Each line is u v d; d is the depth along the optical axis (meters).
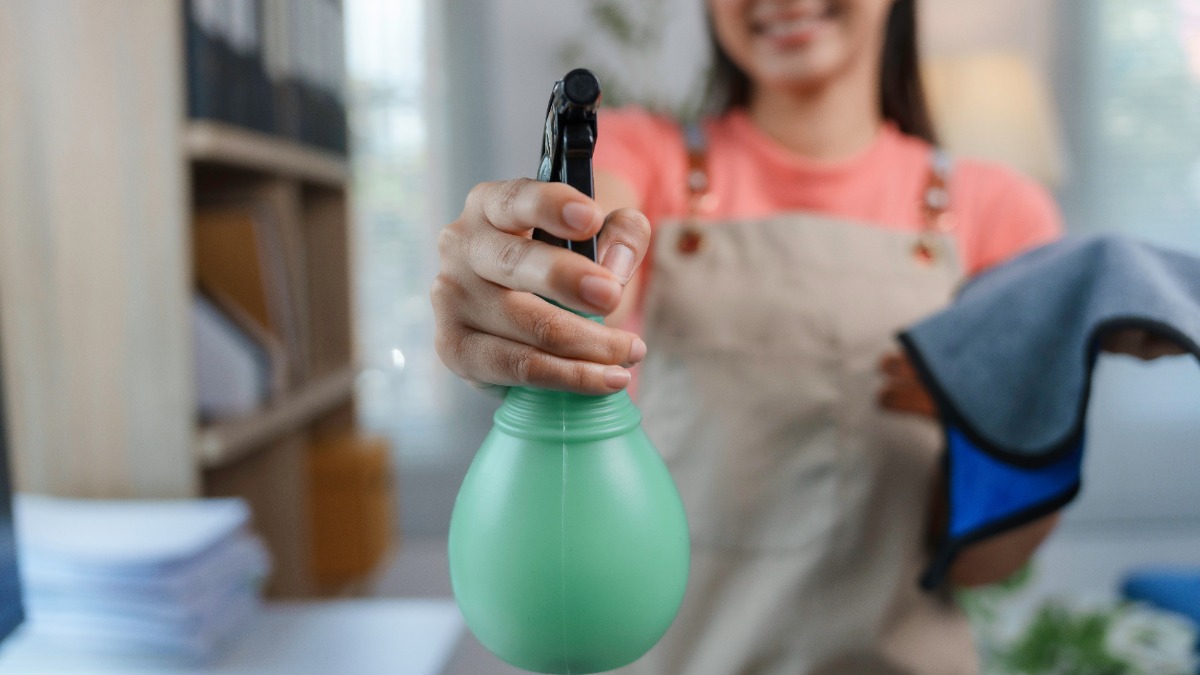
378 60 1.96
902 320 0.78
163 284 0.97
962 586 0.80
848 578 0.77
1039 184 1.80
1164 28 2.05
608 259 0.37
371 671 0.75
